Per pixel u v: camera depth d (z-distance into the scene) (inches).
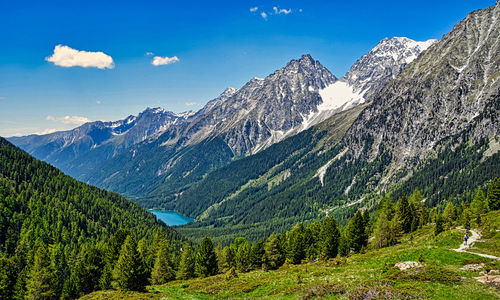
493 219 3090.6
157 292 2308.1
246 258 3767.2
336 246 3705.7
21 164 7800.2
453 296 1227.9
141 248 4239.7
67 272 4448.8
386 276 1633.9
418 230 4131.4
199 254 3444.9
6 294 3393.2
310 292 1545.3
